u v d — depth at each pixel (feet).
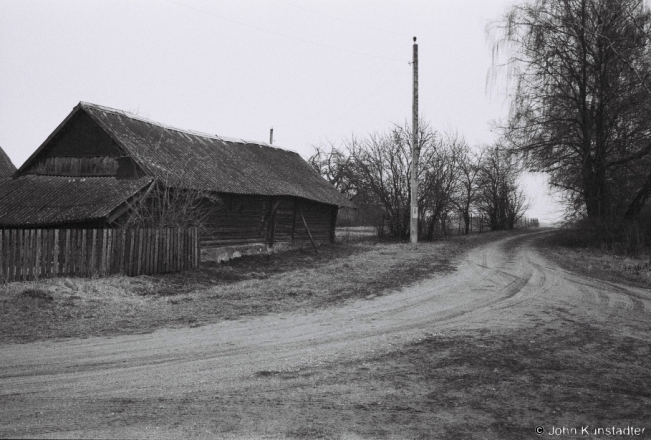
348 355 23.36
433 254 71.82
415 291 42.37
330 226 99.71
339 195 99.60
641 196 86.74
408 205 112.88
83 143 63.31
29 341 25.75
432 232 112.68
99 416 15.99
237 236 70.74
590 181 86.58
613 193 87.30
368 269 55.36
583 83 83.30
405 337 26.86
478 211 185.98
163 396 17.84
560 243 93.45
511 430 15.49
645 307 35.86
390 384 19.38
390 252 75.10
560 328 29.12
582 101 84.43
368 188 117.50
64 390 18.37
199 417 16.01
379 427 15.46
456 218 155.63
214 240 65.62
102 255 44.37
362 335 27.40
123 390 18.43
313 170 104.12
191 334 27.63
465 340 26.21
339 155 164.45
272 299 38.63
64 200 56.34
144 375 20.22
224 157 76.64
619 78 76.79
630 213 87.25
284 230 83.15
